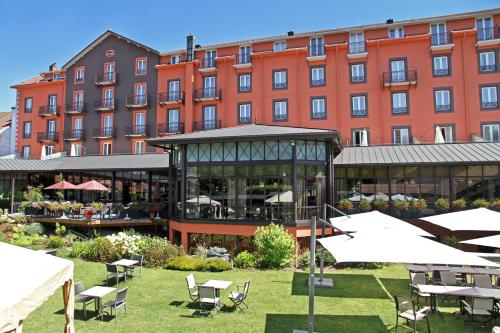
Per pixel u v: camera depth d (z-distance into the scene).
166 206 24.84
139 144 36.28
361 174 23.31
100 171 28.64
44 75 42.22
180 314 10.48
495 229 12.57
